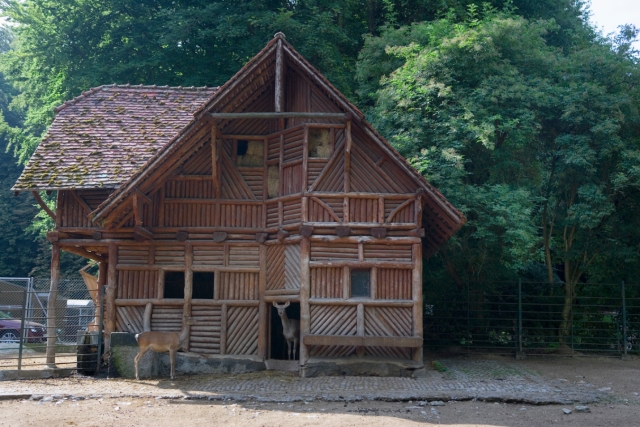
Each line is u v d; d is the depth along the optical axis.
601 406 12.50
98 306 17.52
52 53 27.92
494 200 18.33
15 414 11.65
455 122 18.69
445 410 11.98
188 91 20.62
